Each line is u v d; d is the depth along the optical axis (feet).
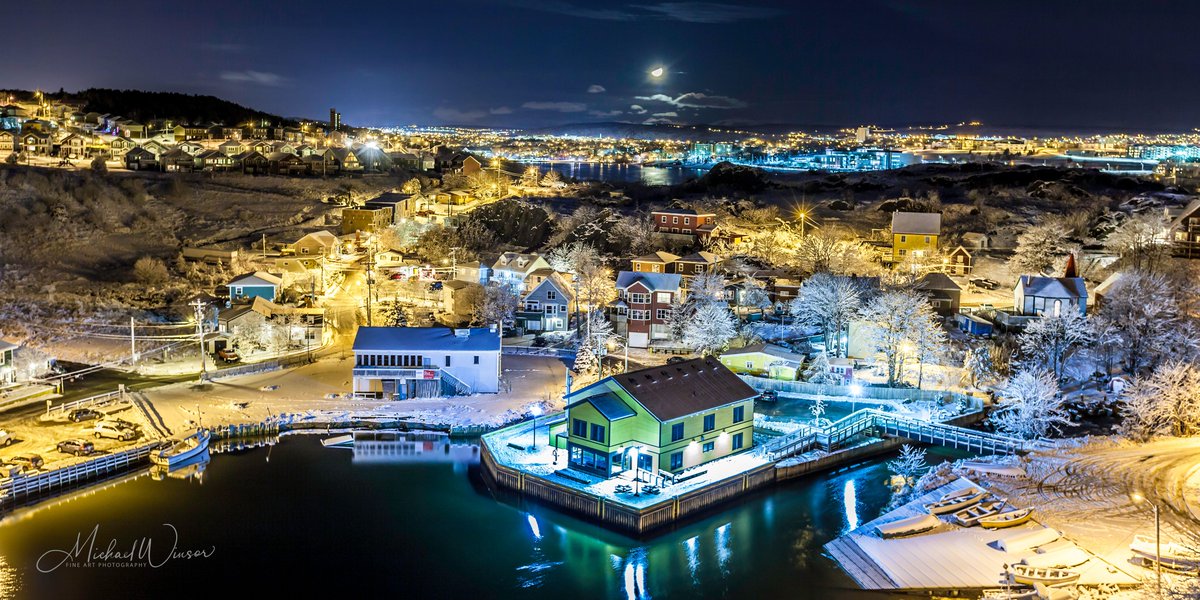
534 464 228.84
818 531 204.13
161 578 182.29
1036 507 202.90
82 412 257.96
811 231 512.63
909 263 433.48
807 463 235.20
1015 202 585.22
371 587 181.47
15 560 187.32
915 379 298.35
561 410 270.46
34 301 357.61
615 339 338.95
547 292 357.61
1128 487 212.02
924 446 255.29
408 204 537.24
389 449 253.85
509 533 204.95
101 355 314.55
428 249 461.37
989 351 302.04
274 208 529.04
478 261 445.78
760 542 199.11
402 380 283.38
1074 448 241.76
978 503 204.23
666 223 479.82
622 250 465.88
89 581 180.96
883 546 189.37
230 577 184.44
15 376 283.38
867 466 243.40
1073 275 349.61
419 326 348.18
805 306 334.65
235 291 367.25
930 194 610.24
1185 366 257.75
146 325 345.51
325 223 506.89
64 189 500.74
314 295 381.81
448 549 197.36
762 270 419.95
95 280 395.96
